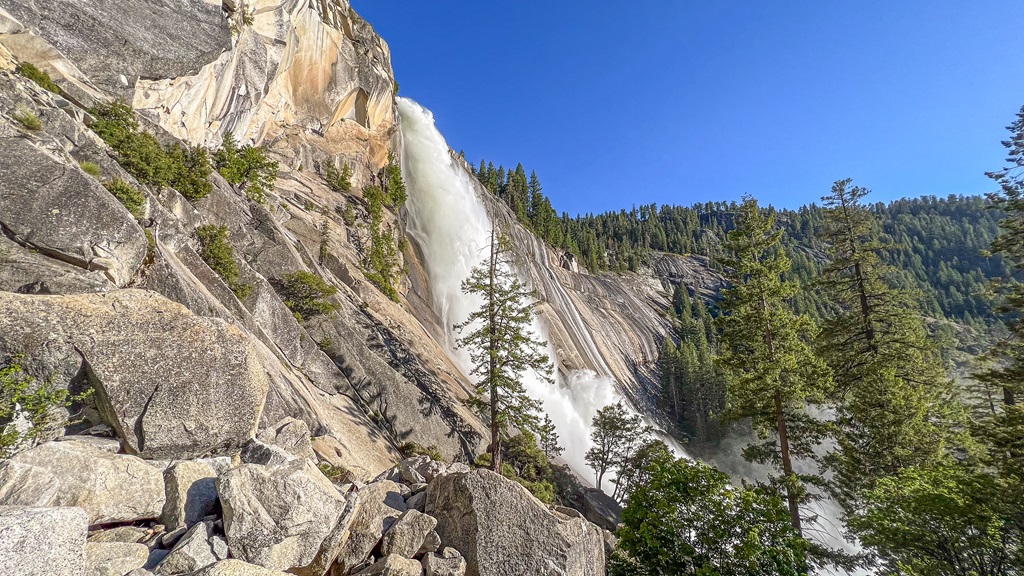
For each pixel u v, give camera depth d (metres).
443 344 37.06
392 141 57.78
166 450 5.88
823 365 15.53
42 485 4.01
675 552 7.58
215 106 30.75
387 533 5.86
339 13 50.34
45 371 5.53
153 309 6.52
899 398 16.05
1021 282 14.03
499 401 20.73
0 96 12.08
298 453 9.70
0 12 16.23
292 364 17.47
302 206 35.66
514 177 104.38
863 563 12.67
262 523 4.62
